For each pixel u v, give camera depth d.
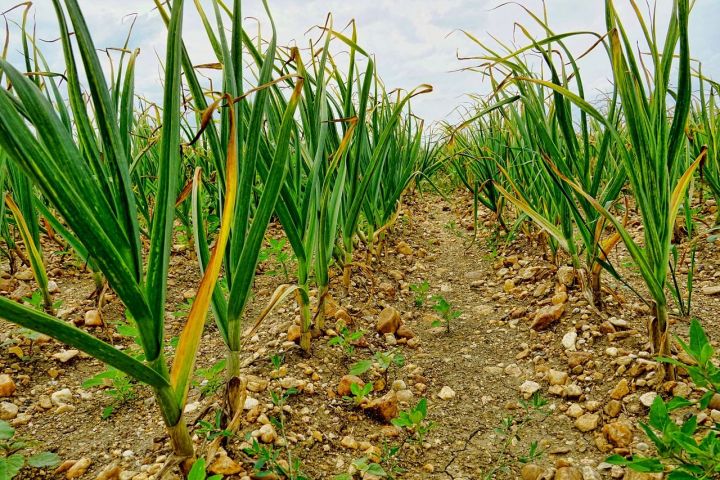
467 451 1.79
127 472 1.55
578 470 1.57
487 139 4.46
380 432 1.87
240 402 1.58
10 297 2.80
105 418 1.86
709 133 2.92
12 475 1.45
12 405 1.91
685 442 1.08
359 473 1.63
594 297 2.51
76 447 1.70
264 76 1.53
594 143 3.95
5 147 0.89
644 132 1.67
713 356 1.94
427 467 1.70
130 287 1.12
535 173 3.32
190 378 1.33
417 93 2.23
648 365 1.94
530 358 2.37
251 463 1.56
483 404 2.08
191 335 1.29
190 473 1.21
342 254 3.00
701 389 1.75
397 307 3.04
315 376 2.12
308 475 1.59
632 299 2.56
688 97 1.66
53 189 0.96
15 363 2.17
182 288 3.19
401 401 2.10
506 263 3.60
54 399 1.97
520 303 2.95
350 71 2.38
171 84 1.17
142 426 1.81
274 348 2.33
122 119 1.54
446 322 2.86
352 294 3.01
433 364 2.41
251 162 1.53
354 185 2.68
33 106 0.99
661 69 1.70
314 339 2.42
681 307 2.28
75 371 2.21
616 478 1.54
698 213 3.55
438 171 7.23
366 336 2.60
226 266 1.65
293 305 2.83
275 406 1.88
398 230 4.52
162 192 1.18
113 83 2.18
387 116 3.73
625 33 1.67
